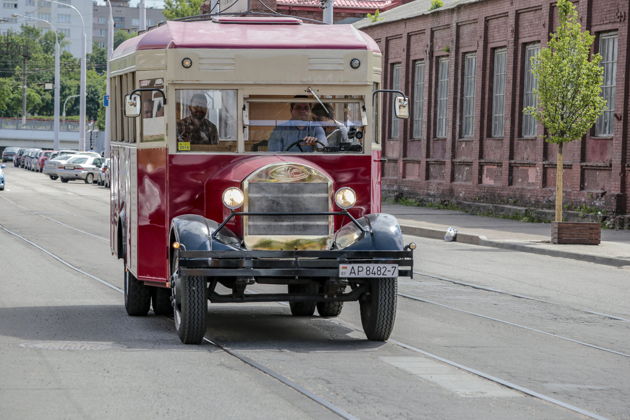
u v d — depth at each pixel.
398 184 57.03
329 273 12.93
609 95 38.41
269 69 14.01
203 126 13.91
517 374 11.75
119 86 16.61
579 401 10.38
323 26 14.72
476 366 12.20
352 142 14.12
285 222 13.20
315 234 13.27
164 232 13.94
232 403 9.95
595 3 38.94
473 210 47.25
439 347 13.50
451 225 38.34
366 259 13.00
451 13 51.16
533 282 21.84
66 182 77.56
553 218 40.31
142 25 69.88
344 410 9.69
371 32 61.16
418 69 56.19
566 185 40.41
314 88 14.10
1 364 11.84
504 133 45.56
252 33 14.27
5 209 45.22
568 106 31.33
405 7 61.84
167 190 13.82
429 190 53.19
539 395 10.56
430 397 10.37
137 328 14.79
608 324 16.14
